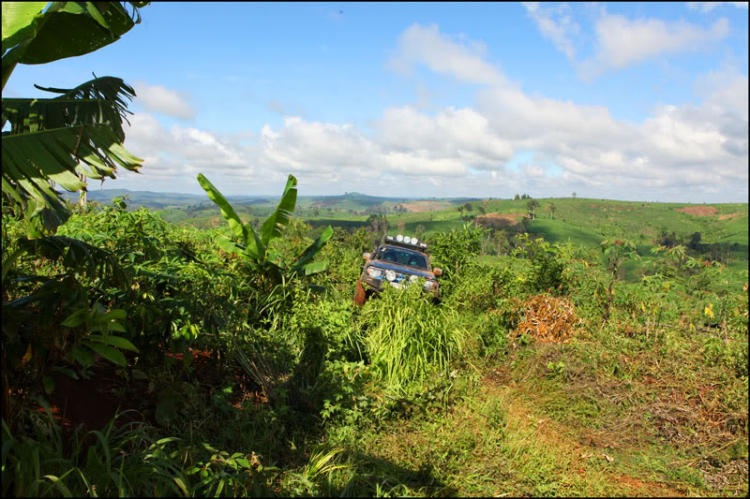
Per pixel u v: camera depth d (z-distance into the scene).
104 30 3.20
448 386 5.12
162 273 4.59
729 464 3.90
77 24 3.17
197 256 6.15
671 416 4.58
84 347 3.06
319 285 7.39
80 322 2.88
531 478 3.62
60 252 3.19
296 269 7.17
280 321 6.10
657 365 5.57
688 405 4.76
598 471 3.82
